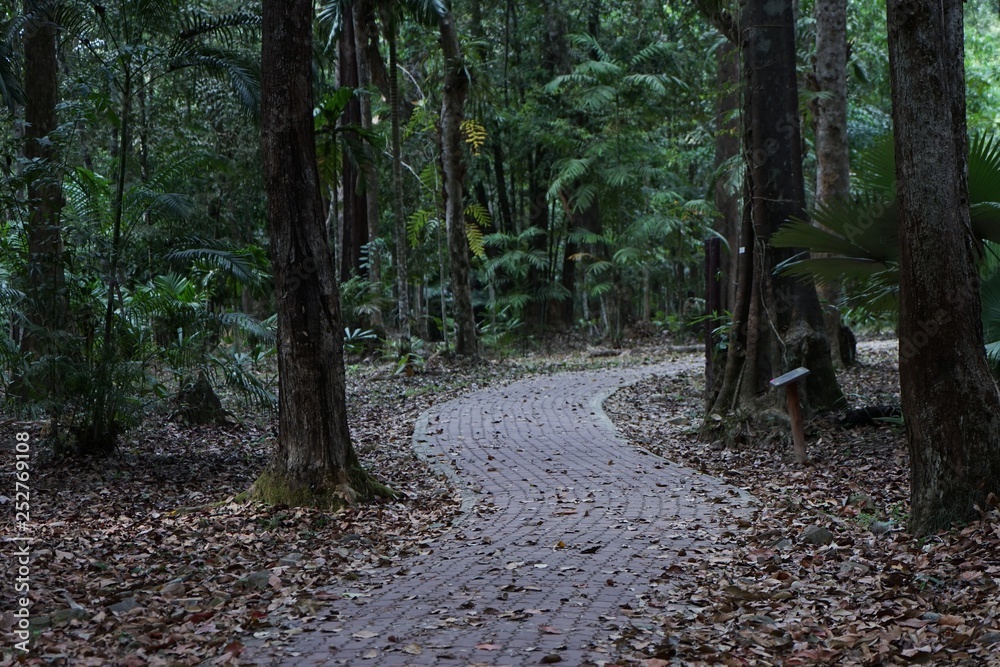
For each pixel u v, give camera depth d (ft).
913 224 19.81
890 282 28.81
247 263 32.63
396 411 47.47
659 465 31.73
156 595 18.02
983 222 24.85
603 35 91.40
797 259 35.01
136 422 33.30
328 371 26.86
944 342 19.81
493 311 88.89
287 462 26.58
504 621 15.67
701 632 15.06
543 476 30.30
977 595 15.96
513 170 94.63
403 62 84.07
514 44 90.89
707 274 44.11
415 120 70.79
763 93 35.42
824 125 51.08
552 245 95.25
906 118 19.67
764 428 34.32
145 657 14.33
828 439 32.73
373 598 17.49
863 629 14.96
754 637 14.66
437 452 35.40
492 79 87.66
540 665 13.46
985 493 19.54
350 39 72.43
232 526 24.17
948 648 13.70
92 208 31.78
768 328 35.68
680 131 88.99
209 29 34.30
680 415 43.91
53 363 30.78
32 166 31.27
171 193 32.89
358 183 66.90
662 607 16.51
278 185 26.37
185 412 42.22
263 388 34.68
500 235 87.71
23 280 30.91
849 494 25.84
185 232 35.47
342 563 20.56
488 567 19.51
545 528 23.15
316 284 26.73
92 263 31.71
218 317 32.65
